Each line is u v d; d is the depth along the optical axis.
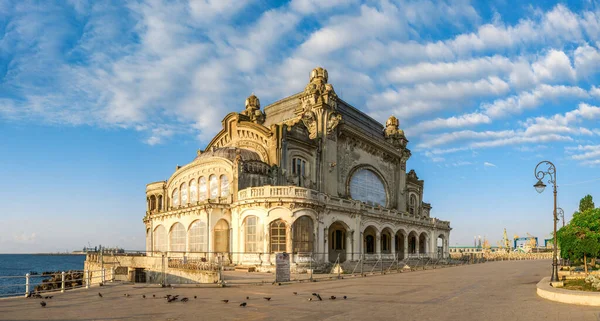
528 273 41.78
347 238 55.81
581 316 16.23
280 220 45.97
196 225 52.69
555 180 26.44
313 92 62.91
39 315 18.08
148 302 21.95
